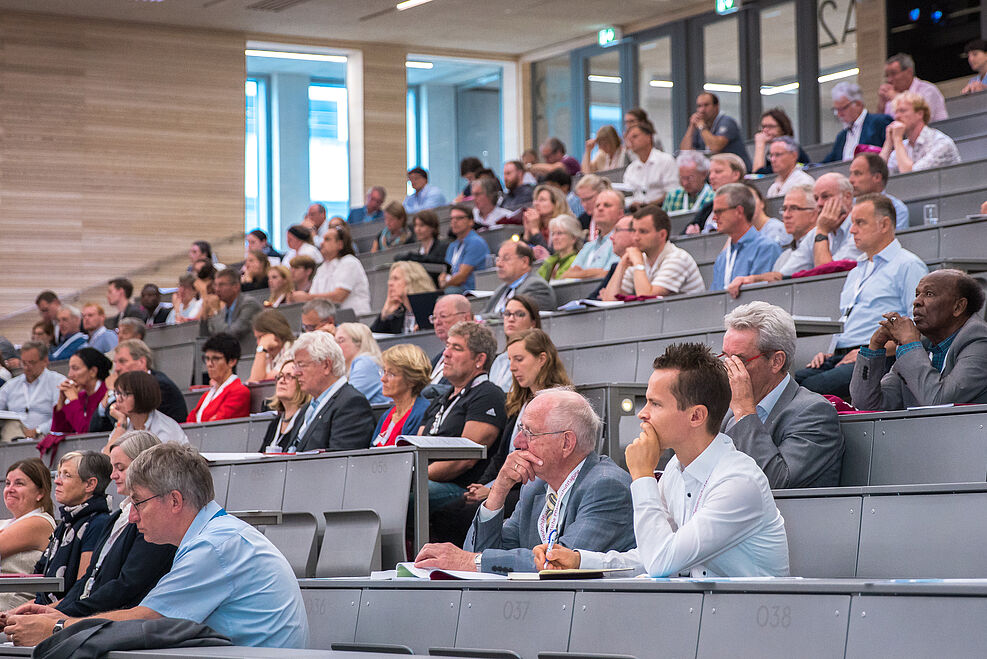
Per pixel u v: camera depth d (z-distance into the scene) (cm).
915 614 206
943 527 274
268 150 1712
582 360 554
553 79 1678
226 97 1555
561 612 260
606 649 249
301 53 1638
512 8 1498
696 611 235
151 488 303
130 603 342
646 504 271
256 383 687
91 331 1084
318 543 416
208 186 1538
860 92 898
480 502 427
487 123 1791
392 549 409
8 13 1446
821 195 577
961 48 1288
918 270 477
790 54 1393
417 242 1115
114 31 1500
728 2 1419
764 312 342
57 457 667
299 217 1712
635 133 984
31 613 326
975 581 206
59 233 1459
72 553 425
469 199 1198
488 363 470
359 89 1638
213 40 1552
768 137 949
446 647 284
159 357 902
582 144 1620
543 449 333
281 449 518
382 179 1645
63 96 1470
